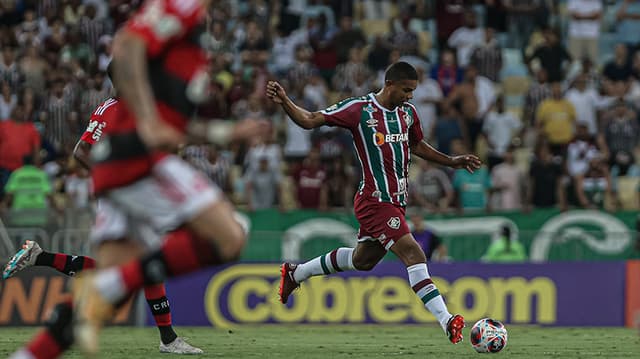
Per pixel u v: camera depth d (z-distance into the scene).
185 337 34.56
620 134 56.81
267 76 62.03
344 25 65.00
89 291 15.16
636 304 44.00
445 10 69.00
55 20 65.94
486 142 58.94
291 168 56.12
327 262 29.41
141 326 41.19
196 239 15.41
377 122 27.61
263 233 46.03
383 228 27.62
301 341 32.69
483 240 48.41
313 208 52.91
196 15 15.23
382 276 43.47
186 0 15.09
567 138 58.00
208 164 52.75
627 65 63.56
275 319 43.31
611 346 31.00
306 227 48.22
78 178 51.38
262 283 43.34
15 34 65.31
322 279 43.50
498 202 52.84
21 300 40.81
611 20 72.50
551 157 53.38
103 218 17.05
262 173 53.53
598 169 54.19
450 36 68.75
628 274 44.19
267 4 68.25
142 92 14.42
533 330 40.28
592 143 56.31
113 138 15.63
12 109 57.16
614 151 56.75
